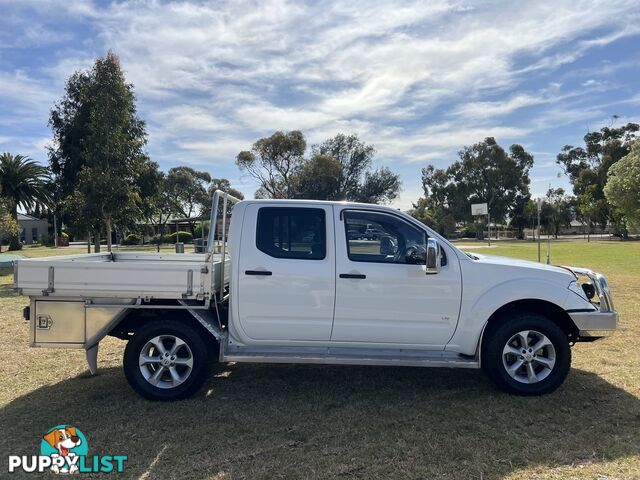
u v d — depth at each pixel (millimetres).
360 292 4840
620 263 19656
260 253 4918
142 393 4875
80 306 4871
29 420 4473
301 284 4852
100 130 16016
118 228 18250
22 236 69875
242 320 4910
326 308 4859
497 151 68062
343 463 3611
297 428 4234
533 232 70250
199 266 4754
